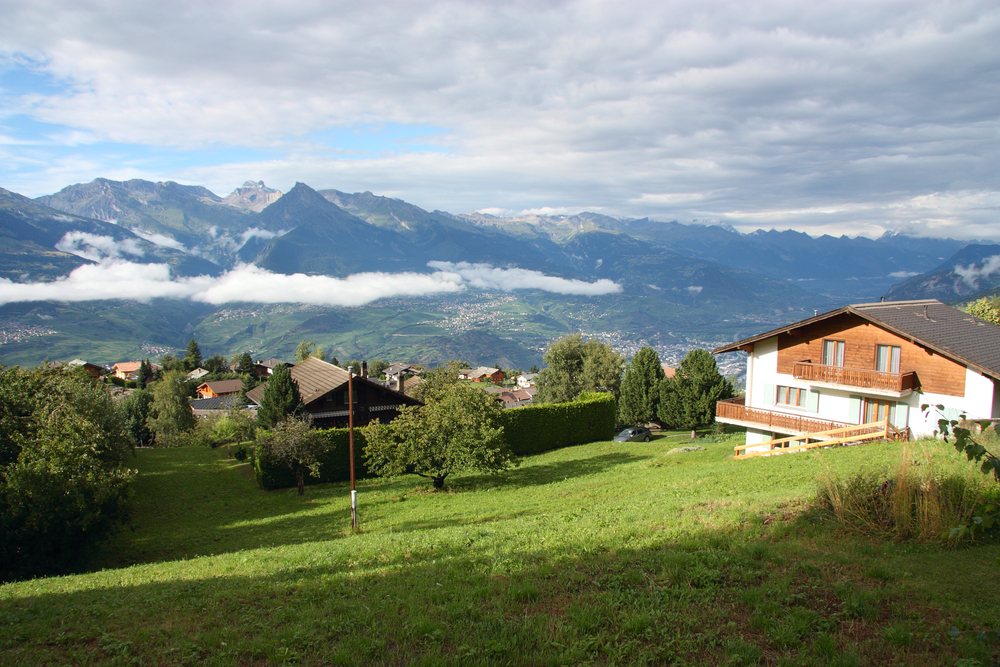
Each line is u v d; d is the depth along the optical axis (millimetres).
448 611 9523
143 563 21234
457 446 31062
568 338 82688
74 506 19875
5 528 18797
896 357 30484
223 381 126188
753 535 13266
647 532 14398
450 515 24297
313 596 11164
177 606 11258
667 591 9922
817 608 9055
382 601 10430
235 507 31109
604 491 25438
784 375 35156
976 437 17516
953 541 11352
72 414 23484
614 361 78875
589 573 11273
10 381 26531
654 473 29438
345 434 37812
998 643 7590
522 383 192750
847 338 32344
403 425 32406
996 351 29250
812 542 12320
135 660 8406
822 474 15453
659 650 7891
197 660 8367
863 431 29906
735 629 8453
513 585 10586
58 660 8531
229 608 10844
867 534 12656
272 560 15992
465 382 34500
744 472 23734
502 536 15781
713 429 50750
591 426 51938
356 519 24688
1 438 23375
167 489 35250
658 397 60875
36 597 12945
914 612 8617
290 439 33125
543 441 47844
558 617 9133
